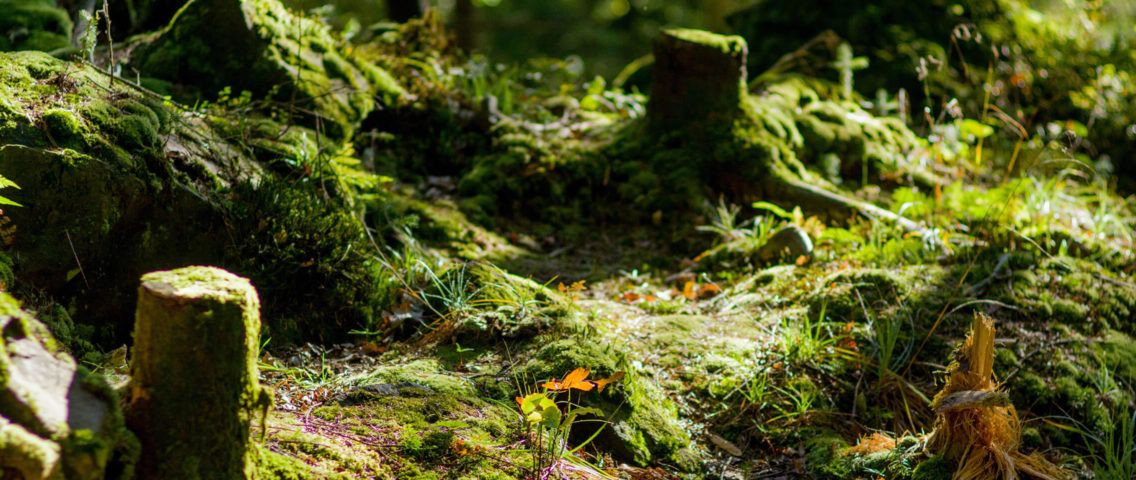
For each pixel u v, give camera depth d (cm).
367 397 371
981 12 1015
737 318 511
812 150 753
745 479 386
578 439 383
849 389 447
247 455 278
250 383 274
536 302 466
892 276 525
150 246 408
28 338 254
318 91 627
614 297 557
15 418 235
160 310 255
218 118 508
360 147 673
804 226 635
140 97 456
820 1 1025
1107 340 496
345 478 315
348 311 460
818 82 866
